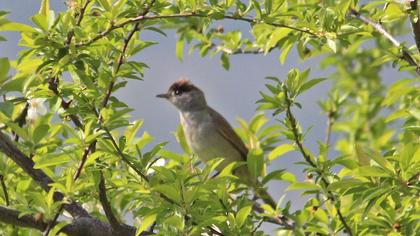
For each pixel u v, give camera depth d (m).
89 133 9.73
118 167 10.26
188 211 9.14
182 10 10.78
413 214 10.23
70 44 9.90
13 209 9.75
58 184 9.41
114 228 10.07
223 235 9.63
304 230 10.29
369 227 10.34
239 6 10.94
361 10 12.41
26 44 9.94
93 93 10.12
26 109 11.30
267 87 11.32
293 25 11.44
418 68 11.38
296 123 11.55
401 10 11.41
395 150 11.10
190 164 12.50
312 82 11.20
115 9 10.31
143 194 9.78
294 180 11.59
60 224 9.46
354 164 10.70
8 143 10.35
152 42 10.70
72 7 10.31
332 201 10.67
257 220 10.48
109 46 10.24
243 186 12.44
